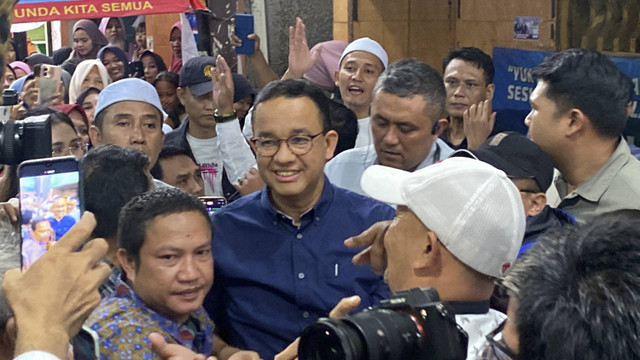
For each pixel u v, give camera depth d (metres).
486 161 2.86
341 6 6.97
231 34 5.52
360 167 3.85
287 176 2.70
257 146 2.74
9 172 3.21
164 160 4.11
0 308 1.66
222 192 4.65
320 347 1.42
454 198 2.03
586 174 3.20
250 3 7.21
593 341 1.37
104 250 1.68
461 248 2.01
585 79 3.09
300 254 2.76
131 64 8.10
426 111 3.41
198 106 4.69
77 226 1.67
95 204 2.63
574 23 5.66
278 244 2.78
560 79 3.12
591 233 1.46
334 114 4.43
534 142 3.04
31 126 2.14
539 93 3.19
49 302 1.60
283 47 7.29
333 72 6.03
